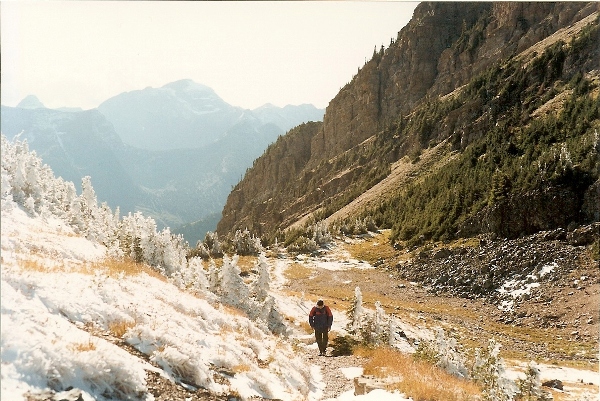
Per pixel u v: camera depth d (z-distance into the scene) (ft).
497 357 48.19
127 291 39.29
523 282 154.30
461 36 629.10
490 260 175.22
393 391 38.88
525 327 127.65
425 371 49.19
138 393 21.50
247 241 270.26
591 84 293.43
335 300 147.23
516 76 398.01
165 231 85.30
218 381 28.60
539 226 179.32
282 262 241.35
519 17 549.13
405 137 530.68
